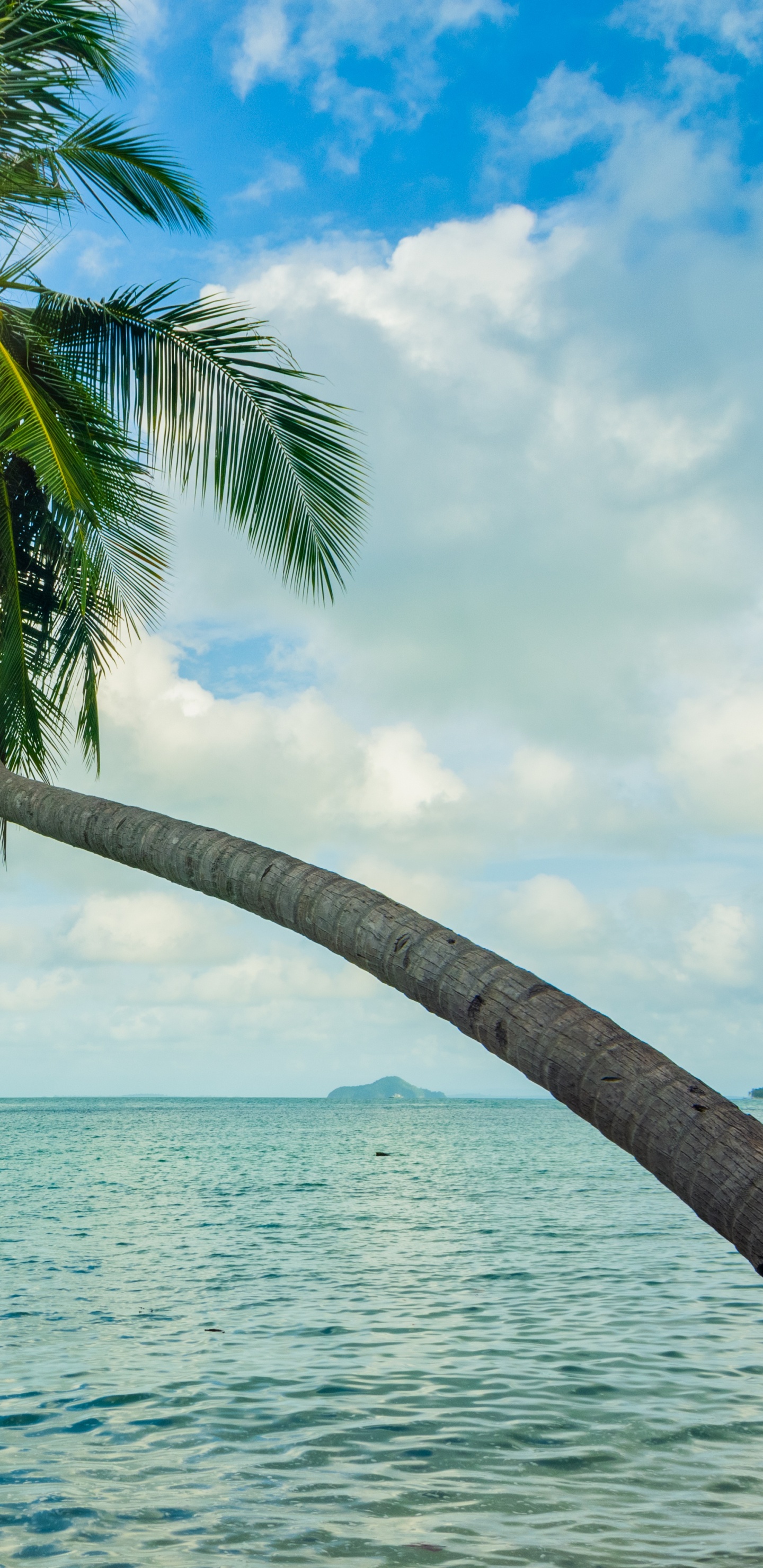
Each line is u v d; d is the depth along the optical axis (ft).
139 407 26.53
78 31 27.20
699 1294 44.39
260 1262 53.36
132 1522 20.31
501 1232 66.23
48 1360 33.12
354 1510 20.98
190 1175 115.03
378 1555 18.74
